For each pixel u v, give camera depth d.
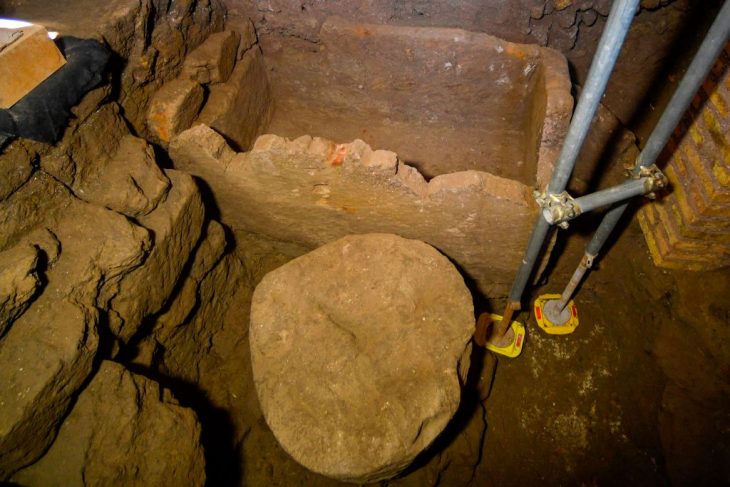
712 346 2.20
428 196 2.04
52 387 1.44
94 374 1.65
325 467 1.56
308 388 1.71
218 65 2.57
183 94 2.32
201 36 2.58
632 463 2.43
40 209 1.67
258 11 2.84
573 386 2.68
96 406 1.59
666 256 2.31
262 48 3.04
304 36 2.88
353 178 2.06
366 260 2.04
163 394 1.75
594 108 1.31
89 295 1.63
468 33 2.64
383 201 2.15
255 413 2.51
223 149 2.17
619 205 1.83
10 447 1.36
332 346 1.79
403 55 2.77
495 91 2.80
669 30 2.92
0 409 1.35
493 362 2.72
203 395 2.46
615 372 2.66
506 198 1.96
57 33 1.80
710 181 1.91
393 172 1.98
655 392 2.51
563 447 2.53
